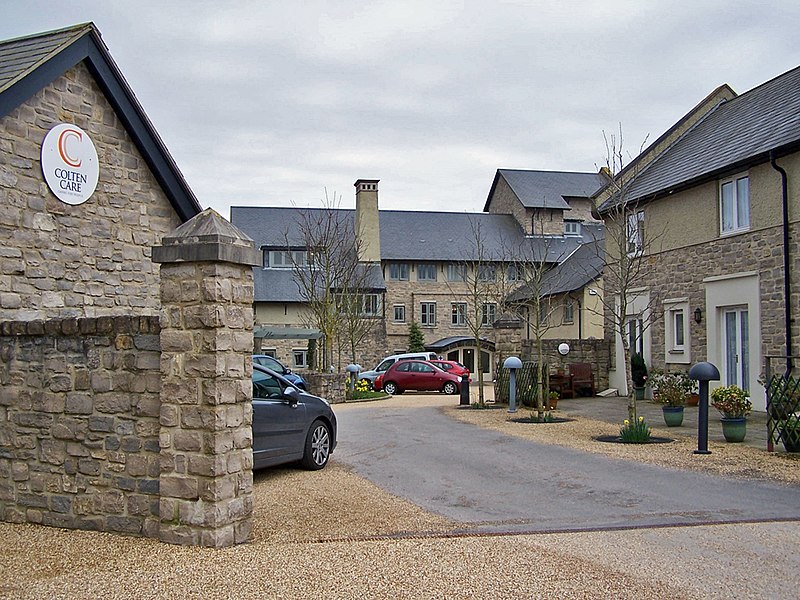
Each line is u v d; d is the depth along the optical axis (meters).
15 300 10.65
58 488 7.85
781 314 17.17
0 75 10.66
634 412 14.20
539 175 55.25
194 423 6.92
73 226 11.65
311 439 11.00
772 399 12.31
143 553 6.70
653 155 25.12
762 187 17.80
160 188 13.32
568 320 33.56
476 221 51.84
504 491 9.66
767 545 7.03
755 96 22.55
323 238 37.09
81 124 11.87
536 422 17.22
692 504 8.84
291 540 7.18
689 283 20.66
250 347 7.30
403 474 10.84
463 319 48.62
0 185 10.50
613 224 24.09
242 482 7.13
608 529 7.60
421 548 6.75
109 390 7.57
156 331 7.32
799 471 10.73
